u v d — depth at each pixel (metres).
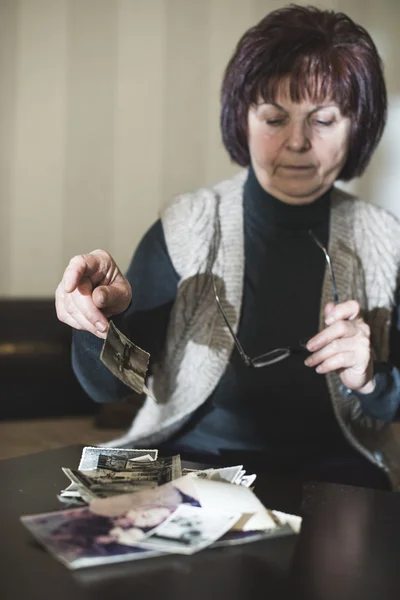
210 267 1.90
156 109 4.85
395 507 1.24
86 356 1.62
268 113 1.83
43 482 1.29
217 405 1.86
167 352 1.89
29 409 4.25
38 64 4.69
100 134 4.81
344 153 1.88
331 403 1.86
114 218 4.89
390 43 4.86
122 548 0.96
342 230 1.98
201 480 1.18
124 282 1.47
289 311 1.89
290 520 1.11
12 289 4.80
